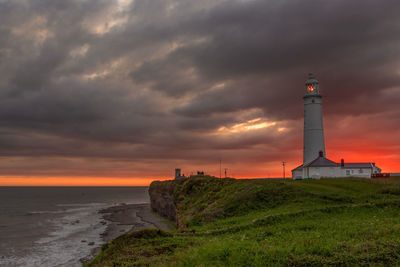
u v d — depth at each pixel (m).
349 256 13.09
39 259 43.62
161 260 16.00
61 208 128.50
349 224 21.41
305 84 74.69
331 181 52.28
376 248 13.70
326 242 15.80
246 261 13.70
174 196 70.19
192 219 34.97
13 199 198.50
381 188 39.59
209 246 16.50
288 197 35.88
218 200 42.81
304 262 12.84
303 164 72.69
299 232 19.91
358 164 73.94
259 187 40.44
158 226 70.19
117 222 80.94
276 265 12.88
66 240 57.16
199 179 64.19
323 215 26.20
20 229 70.81
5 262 42.34
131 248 19.50
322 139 72.12
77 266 39.91
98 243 54.03
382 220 22.42
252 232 21.67
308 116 73.19
